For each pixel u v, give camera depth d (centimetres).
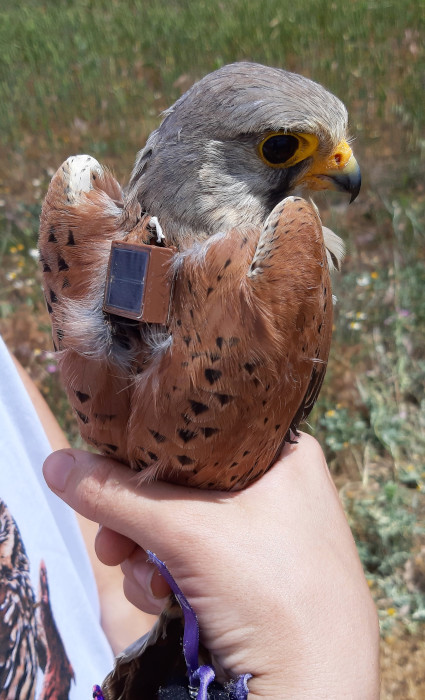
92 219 18
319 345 18
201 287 16
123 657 19
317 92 19
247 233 17
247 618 17
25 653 19
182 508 18
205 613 17
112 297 16
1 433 22
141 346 17
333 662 17
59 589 21
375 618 18
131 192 18
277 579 17
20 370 27
